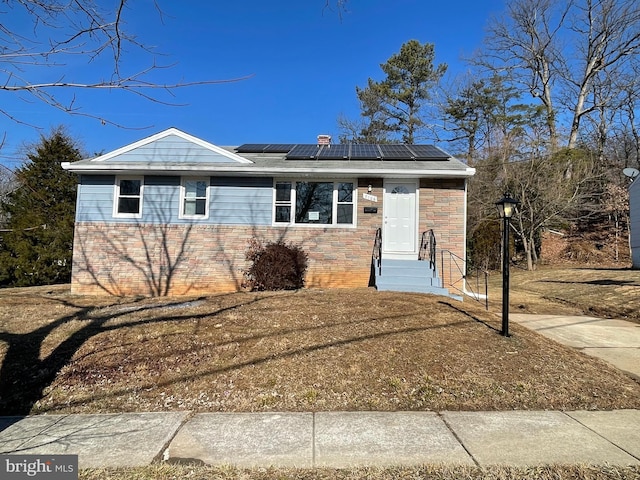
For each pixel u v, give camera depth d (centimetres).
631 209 1836
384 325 675
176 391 478
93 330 665
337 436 372
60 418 420
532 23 2659
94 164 1153
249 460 329
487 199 2036
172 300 941
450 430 384
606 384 499
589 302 1109
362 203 1173
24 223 1619
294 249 1117
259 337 623
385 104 3158
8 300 987
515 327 721
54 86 309
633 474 304
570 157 2027
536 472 307
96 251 1184
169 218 1188
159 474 306
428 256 1142
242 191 1191
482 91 2812
